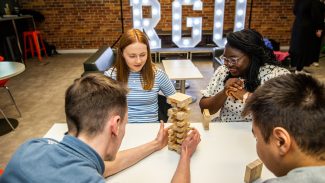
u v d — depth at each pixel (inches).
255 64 54.7
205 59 243.9
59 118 124.2
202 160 42.5
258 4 248.4
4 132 111.0
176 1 197.6
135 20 195.3
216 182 37.5
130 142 48.8
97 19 254.8
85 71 103.9
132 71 68.4
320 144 20.3
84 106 27.4
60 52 264.2
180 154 43.7
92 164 26.5
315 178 19.2
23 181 24.7
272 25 256.1
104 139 28.0
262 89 23.5
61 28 257.1
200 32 207.9
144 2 190.9
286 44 262.7
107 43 263.3
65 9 250.7
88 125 27.4
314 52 175.3
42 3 247.9
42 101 145.2
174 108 44.3
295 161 21.6
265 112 22.1
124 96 30.0
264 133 22.8
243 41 52.4
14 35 222.2
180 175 37.2
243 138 49.1
